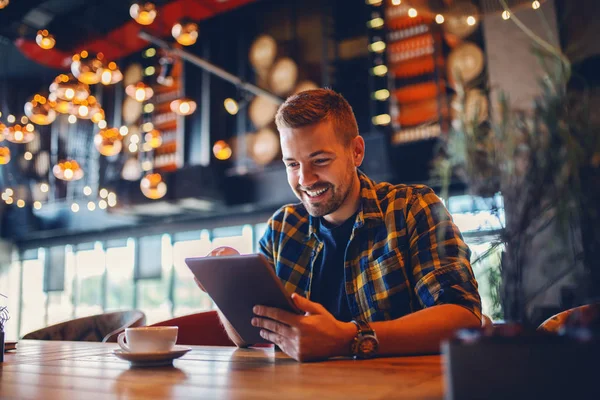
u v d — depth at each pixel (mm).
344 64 6422
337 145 1481
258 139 6984
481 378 558
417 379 851
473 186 1326
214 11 6945
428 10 1820
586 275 1110
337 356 1133
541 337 544
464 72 5344
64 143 9055
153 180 5828
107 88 8719
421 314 1203
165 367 1104
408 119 5898
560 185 1141
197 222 7711
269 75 7086
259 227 7242
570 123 1251
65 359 1330
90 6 6777
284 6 7156
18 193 9047
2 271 9383
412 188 1641
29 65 8719
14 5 5965
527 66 4348
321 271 1663
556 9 4387
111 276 8656
